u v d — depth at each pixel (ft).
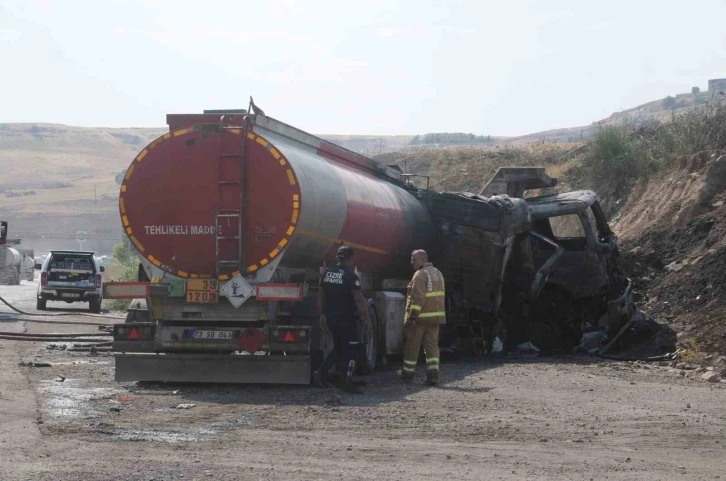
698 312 62.90
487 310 61.87
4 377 43.39
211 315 43.09
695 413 37.37
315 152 50.03
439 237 62.54
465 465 27.32
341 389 43.06
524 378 48.75
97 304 104.27
